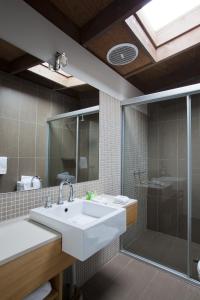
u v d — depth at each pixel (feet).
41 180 4.99
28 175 4.70
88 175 6.57
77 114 6.16
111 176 7.68
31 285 3.02
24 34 4.55
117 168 8.07
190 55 7.77
